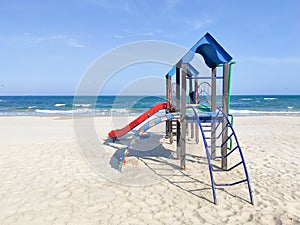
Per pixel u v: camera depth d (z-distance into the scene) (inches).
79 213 157.4
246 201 173.3
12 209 163.2
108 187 199.6
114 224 144.6
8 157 290.0
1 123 600.7
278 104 1558.8
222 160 238.1
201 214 155.8
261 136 420.5
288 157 288.2
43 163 267.3
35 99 2204.7
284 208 163.8
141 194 185.6
